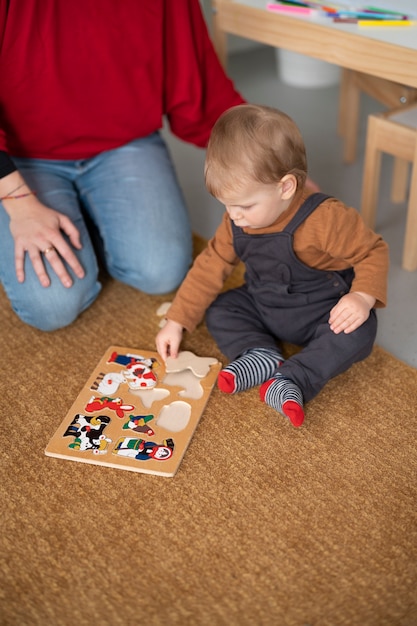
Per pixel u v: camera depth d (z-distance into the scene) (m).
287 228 1.22
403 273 1.62
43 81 1.37
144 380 1.31
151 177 1.54
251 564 1.00
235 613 0.93
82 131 1.48
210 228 1.82
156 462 1.15
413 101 1.75
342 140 2.19
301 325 1.31
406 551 1.01
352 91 1.94
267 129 1.13
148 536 1.05
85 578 0.99
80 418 1.23
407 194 1.90
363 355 1.28
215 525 1.06
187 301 1.35
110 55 1.40
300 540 1.03
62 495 1.12
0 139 1.34
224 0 1.71
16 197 1.35
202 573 0.99
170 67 1.50
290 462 1.15
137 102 1.49
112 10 1.36
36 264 1.35
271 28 1.61
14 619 0.94
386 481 1.12
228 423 1.23
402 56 1.34
